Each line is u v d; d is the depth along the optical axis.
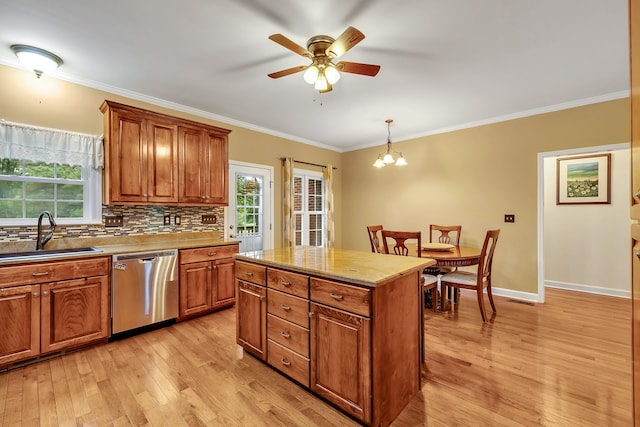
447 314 3.36
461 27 2.13
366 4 1.90
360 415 1.59
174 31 2.19
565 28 2.14
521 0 1.86
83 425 1.63
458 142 4.45
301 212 5.36
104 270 2.59
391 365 1.68
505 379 2.07
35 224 2.72
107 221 3.09
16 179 2.70
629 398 1.85
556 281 4.59
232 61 2.62
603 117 3.34
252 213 4.50
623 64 2.65
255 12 1.98
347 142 5.55
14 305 2.18
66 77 2.85
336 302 1.70
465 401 1.84
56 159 2.75
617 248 4.13
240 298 2.41
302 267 1.90
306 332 1.88
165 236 3.50
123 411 1.74
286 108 3.75
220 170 3.68
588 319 3.20
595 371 2.16
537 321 3.14
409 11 1.97
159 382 2.03
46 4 1.89
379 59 2.56
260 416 1.71
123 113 2.91
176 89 3.19
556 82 3.01
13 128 2.56
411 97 3.39
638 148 0.95
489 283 3.40
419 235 3.03
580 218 4.40
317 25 2.12
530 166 3.83
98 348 2.52
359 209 5.79
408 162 5.02
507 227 4.02
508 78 2.92
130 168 2.94
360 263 2.01
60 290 2.37
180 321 3.12
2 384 2.01
